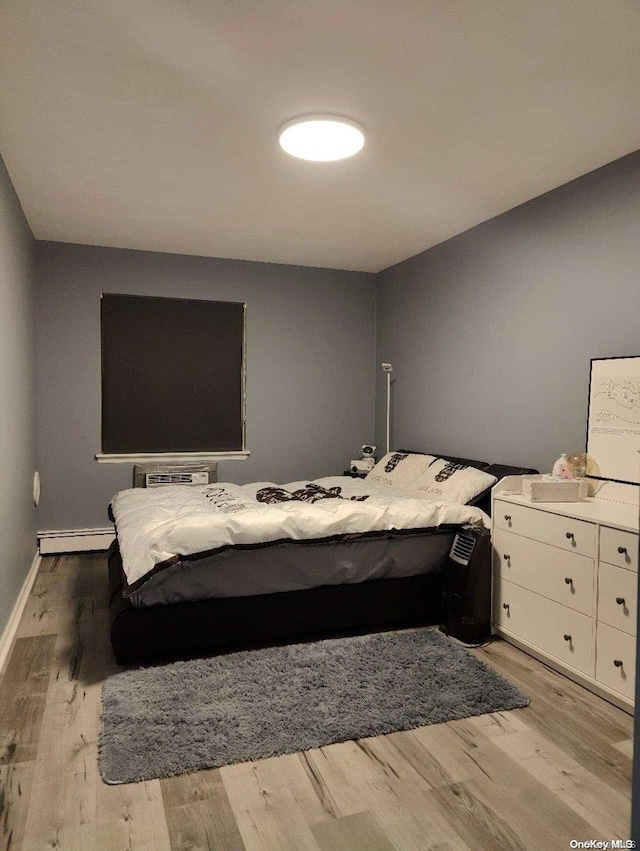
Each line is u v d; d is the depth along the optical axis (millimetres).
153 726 2170
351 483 4258
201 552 2734
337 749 2064
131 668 2711
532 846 1611
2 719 2260
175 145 2859
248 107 2482
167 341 5043
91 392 4805
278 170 3166
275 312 5328
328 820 1712
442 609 3182
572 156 2957
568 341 3307
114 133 2729
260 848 1603
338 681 2529
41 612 3459
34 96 2396
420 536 3211
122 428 4938
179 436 5113
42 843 1613
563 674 2660
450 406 4457
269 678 2557
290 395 5410
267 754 2012
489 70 2191
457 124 2621
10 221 3256
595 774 1931
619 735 2164
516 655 2867
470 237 4191
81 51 2088
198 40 2018
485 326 4035
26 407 3949
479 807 1768
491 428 3984
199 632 2797
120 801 1787
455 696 2404
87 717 2279
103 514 4863
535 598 2779
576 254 3242
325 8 1842
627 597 2289
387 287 5453
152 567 2631
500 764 1981
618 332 2984
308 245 4691
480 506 3711
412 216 3932
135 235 4457
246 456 5285
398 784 1873
